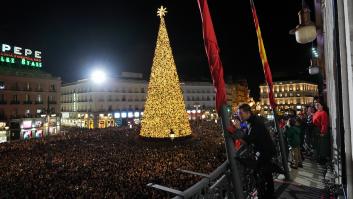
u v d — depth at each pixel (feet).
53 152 81.20
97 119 208.54
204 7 12.06
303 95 250.57
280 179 20.79
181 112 110.32
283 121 33.17
